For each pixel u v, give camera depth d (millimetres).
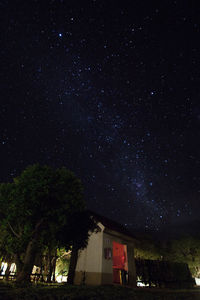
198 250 30953
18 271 11297
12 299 6344
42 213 11984
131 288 12320
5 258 14719
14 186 12492
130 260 15922
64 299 7125
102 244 13055
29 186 11562
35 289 8602
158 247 30281
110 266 13117
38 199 11484
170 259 30312
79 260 13477
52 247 13156
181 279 18781
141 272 16297
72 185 13430
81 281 12438
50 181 12250
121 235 15297
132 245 17172
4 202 12133
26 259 11297
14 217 11844
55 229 11977
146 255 26406
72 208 12734
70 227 13492
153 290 12781
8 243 11766
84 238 13742
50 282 12297
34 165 13133
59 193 12469
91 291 9383
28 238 11484
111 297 8469
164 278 17125
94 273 12289
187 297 10727
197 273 30359
